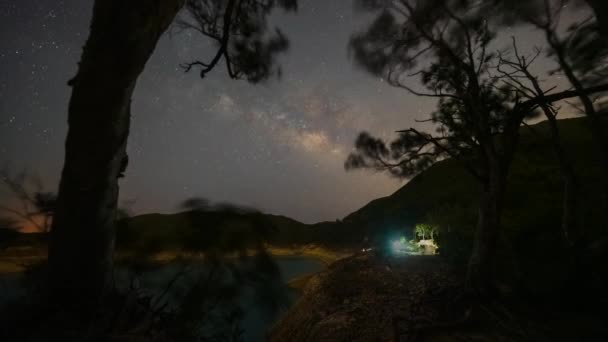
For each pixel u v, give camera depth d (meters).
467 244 14.33
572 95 8.25
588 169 16.47
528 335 7.12
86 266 3.29
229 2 7.95
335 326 10.17
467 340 7.24
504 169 9.51
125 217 2.41
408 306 9.95
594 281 8.51
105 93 3.26
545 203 16.03
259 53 9.34
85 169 3.36
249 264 1.98
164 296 2.11
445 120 10.97
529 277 9.45
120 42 3.12
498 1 8.34
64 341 2.26
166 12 3.31
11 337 2.20
